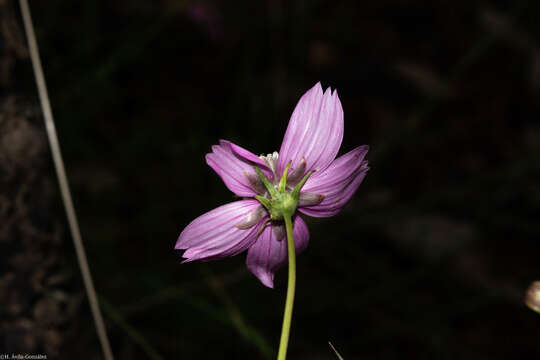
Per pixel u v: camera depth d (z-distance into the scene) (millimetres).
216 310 665
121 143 942
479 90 1248
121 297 716
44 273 464
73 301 475
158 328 715
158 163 944
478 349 802
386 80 1203
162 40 1101
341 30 1306
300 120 427
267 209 426
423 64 1290
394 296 809
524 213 972
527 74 1259
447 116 1190
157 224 846
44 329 461
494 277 884
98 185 882
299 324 766
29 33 462
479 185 997
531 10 1306
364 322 792
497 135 1162
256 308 746
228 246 427
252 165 427
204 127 1018
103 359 489
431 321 801
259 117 1028
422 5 1396
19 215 457
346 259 862
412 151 1100
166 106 1038
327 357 740
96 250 776
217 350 712
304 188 428
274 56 1095
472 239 917
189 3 996
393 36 1343
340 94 1179
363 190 1019
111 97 953
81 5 975
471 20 1386
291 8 1103
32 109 466
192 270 774
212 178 924
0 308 452
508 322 834
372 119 1141
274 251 435
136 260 802
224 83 1095
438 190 965
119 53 877
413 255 908
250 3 1123
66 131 878
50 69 872
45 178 469
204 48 1134
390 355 772
